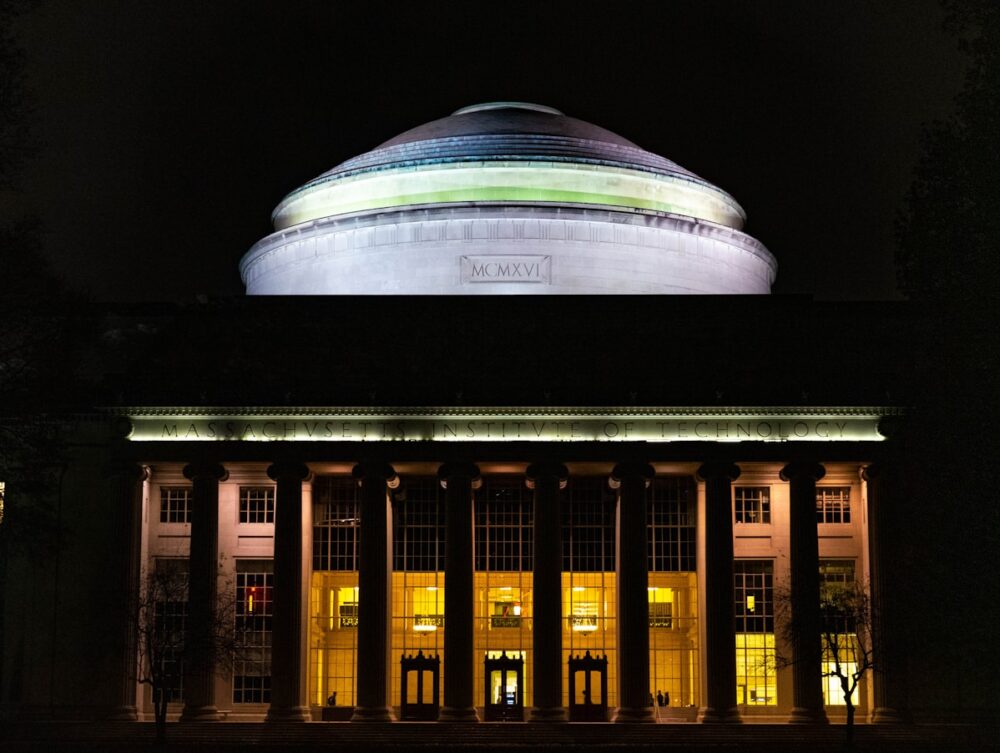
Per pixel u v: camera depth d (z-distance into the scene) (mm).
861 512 75062
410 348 76438
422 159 89750
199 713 69438
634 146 96562
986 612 53344
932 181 57594
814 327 77438
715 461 72000
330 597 75375
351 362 75875
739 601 75375
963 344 54938
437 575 75438
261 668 74000
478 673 75062
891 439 64312
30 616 72250
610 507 76000
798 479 71938
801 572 70750
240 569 75125
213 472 72000
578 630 75188
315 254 89938
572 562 75625
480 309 78062
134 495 72000
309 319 78000
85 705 71188
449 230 86812
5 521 61188
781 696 73375
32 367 59781
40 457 61188
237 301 78875
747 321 77750
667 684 75125
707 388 74125
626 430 72500
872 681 71750
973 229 55406
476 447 71750
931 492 55344
